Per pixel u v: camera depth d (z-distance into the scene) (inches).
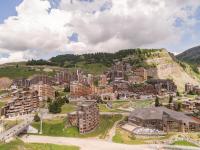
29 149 7662.4
